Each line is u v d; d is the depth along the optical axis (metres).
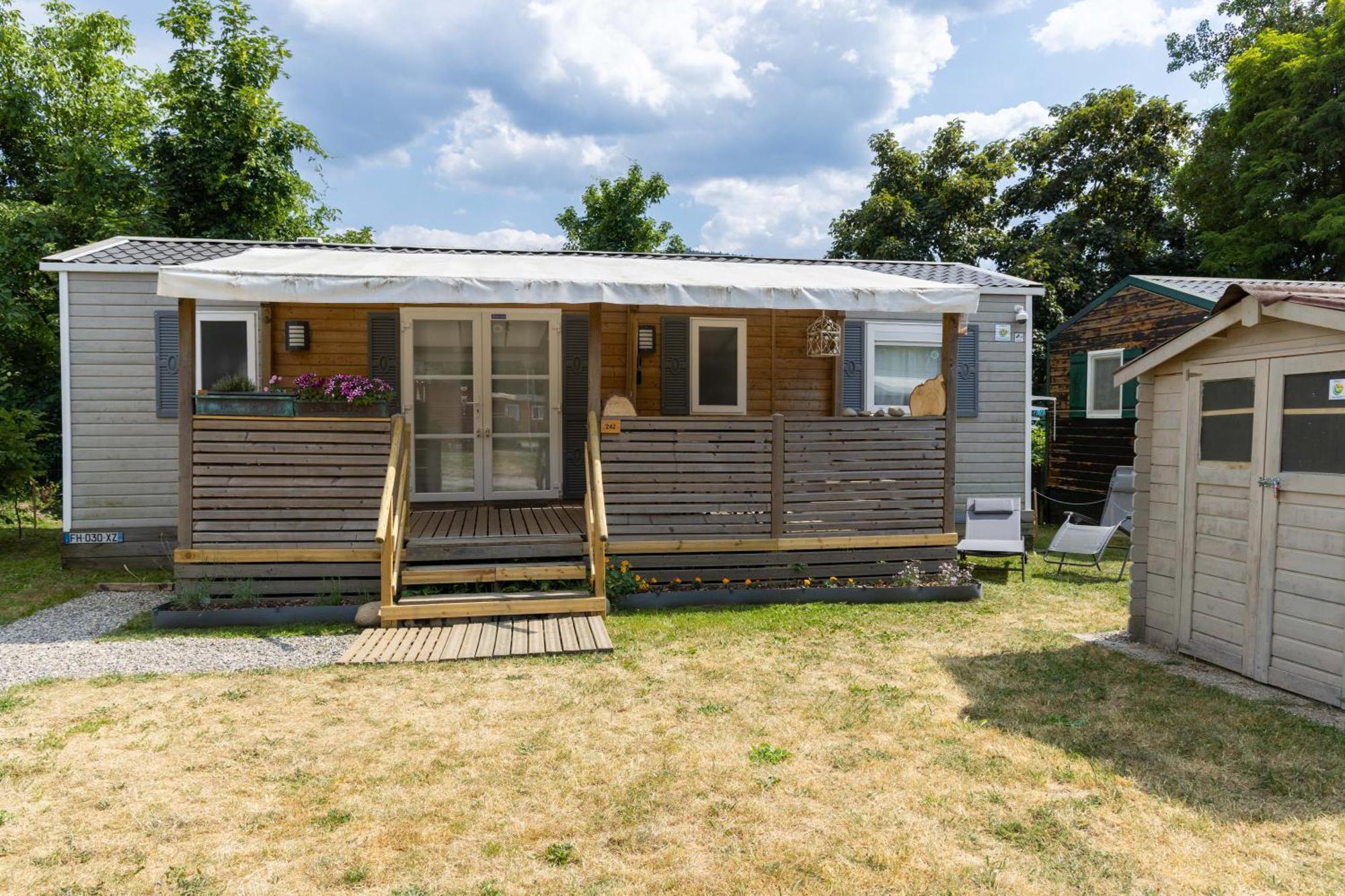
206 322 9.36
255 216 19.03
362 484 7.12
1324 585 4.91
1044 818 3.60
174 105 18.44
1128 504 11.53
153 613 6.64
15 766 4.05
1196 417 5.94
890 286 7.93
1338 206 17.08
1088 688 5.32
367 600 7.09
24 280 15.95
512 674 5.50
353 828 3.51
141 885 3.09
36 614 7.32
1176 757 4.23
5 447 10.95
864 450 8.02
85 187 17.12
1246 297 5.29
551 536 7.52
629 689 5.24
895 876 3.16
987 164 22.73
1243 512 5.52
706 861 3.27
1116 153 21.92
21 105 18.47
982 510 9.63
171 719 4.68
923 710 4.90
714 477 7.73
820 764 4.16
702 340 10.26
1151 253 22.14
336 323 9.53
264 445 7.00
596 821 3.57
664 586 7.62
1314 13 21.08
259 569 7.06
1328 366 4.84
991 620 7.16
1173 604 6.17
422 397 9.68
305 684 5.28
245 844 3.38
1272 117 17.86
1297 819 3.60
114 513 9.27
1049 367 14.91
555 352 9.91
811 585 7.89
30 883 3.08
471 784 3.91
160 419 9.31
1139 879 3.13
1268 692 5.20
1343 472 4.79
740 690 5.25
